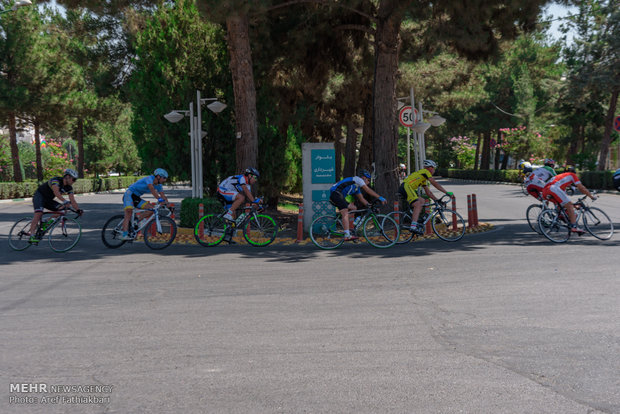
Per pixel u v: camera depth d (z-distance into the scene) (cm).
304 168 1477
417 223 1220
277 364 463
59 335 556
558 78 4278
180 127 1669
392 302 677
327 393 400
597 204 2183
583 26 3644
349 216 1216
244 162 1538
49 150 4919
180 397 397
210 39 1698
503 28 1616
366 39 1873
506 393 397
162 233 1208
